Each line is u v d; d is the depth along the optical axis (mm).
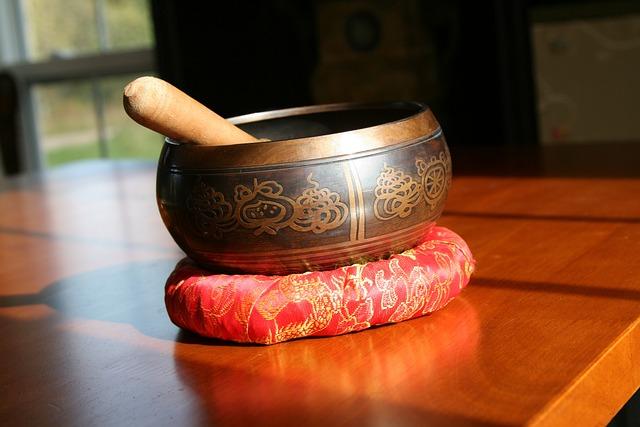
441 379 427
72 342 528
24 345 532
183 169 494
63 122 2762
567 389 407
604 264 564
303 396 425
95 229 833
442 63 1943
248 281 490
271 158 474
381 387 425
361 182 479
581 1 1659
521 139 1792
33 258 745
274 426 399
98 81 2676
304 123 597
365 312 481
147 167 1186
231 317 482
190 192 490
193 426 407
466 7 1862
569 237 628
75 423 423
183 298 498
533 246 616
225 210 481
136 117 467
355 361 457
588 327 472
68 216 906
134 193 1003
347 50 2105
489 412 393
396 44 2033
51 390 463
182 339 513
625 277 539
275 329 480
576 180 791
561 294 521
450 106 1947
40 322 571
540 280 548
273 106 2242
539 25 1711
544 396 402
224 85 2254
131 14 2584
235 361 473
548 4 1698
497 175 851
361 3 2057
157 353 496
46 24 2770
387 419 395
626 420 717
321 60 2143
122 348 509
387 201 485
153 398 440
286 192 474
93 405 440
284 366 460
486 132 1902
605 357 439
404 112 565
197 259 518
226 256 495
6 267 723
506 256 600
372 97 2096
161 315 559
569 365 430
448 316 504
